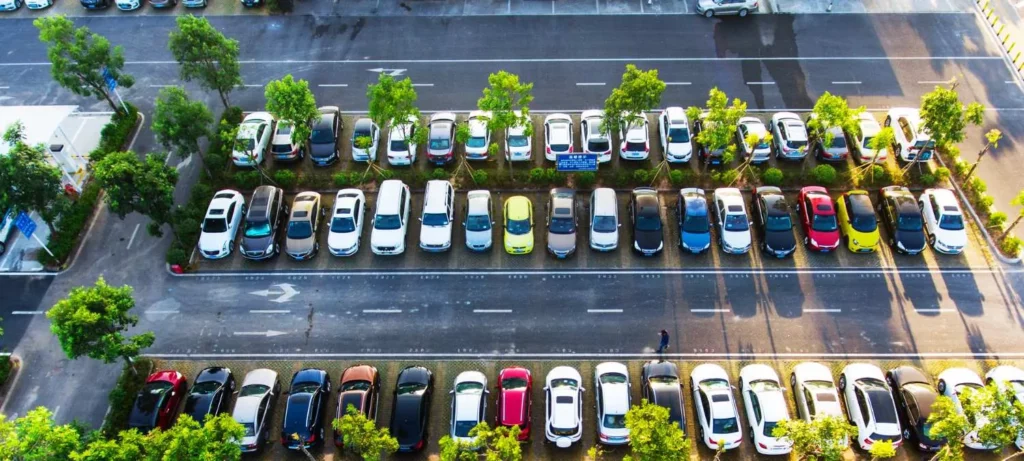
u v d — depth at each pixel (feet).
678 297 101.19
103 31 144.46
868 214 103.86
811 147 118.32
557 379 88.74
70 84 115.55
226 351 96.58
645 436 70.18
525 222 105.09
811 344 95.61
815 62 134.21
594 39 140.67
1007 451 84.58
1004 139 120.06
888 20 142.00
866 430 82.89
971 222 108.47
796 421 75.10
